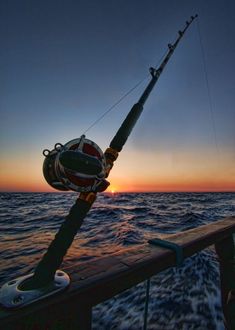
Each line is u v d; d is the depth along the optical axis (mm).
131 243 7676
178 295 3549
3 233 10031
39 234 9742
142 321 2936
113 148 1171
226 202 32125
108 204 27422
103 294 1003
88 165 920
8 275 4945
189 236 1703
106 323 2965
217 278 4191
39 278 857
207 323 2740
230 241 2193
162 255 1322
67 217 945
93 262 1197
